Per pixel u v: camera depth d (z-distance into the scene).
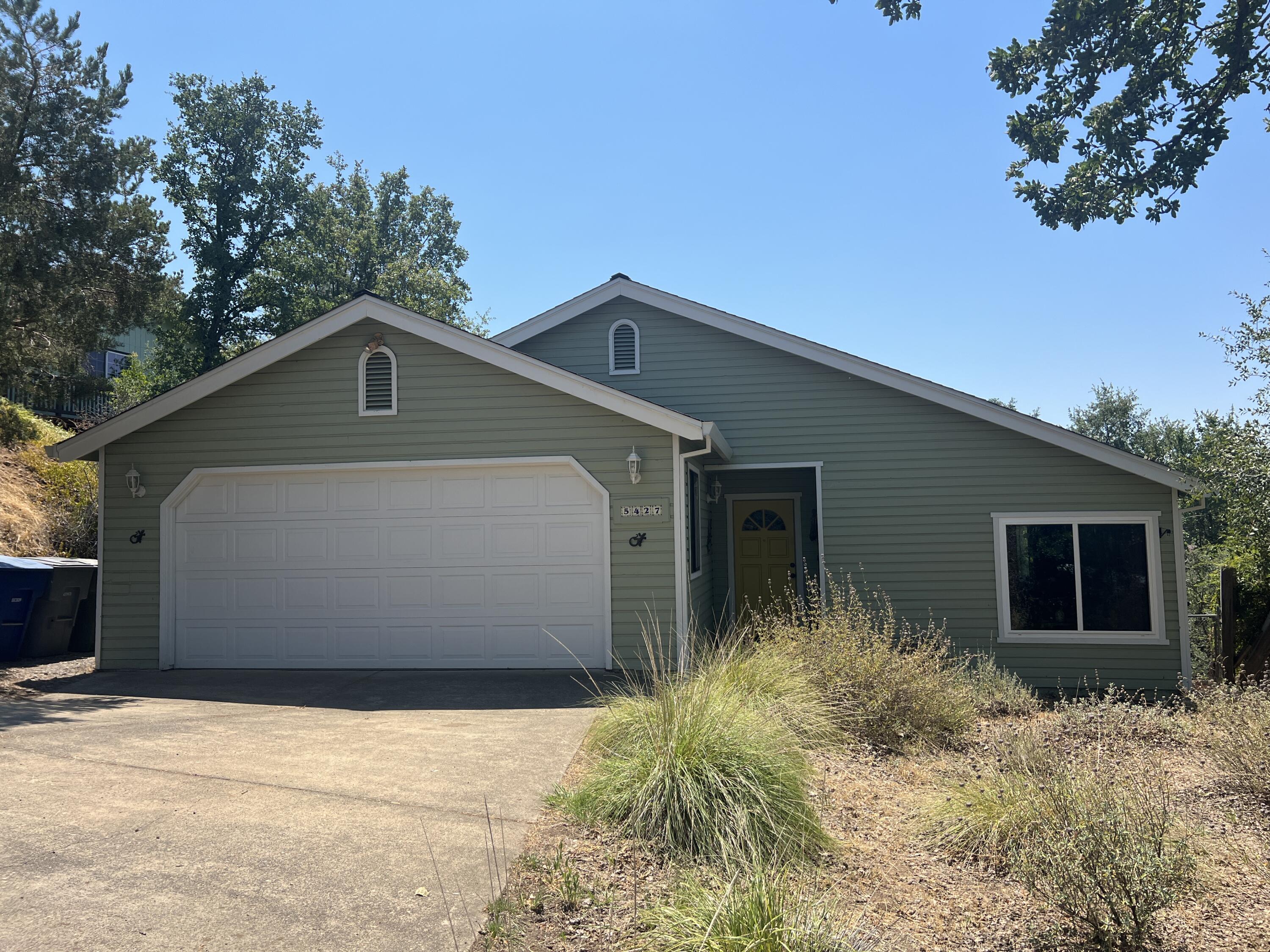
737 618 14.38
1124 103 11.54
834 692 7.70
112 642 11.01
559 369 10.48
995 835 5.17
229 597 11.01
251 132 32.41
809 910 3.93
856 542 12.77
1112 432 35.38
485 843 4.68
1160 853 4.48
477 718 7.88
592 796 5.23
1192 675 12.12
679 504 10.34
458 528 10.78
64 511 17.52
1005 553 12.37
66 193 12.74
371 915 3.83
